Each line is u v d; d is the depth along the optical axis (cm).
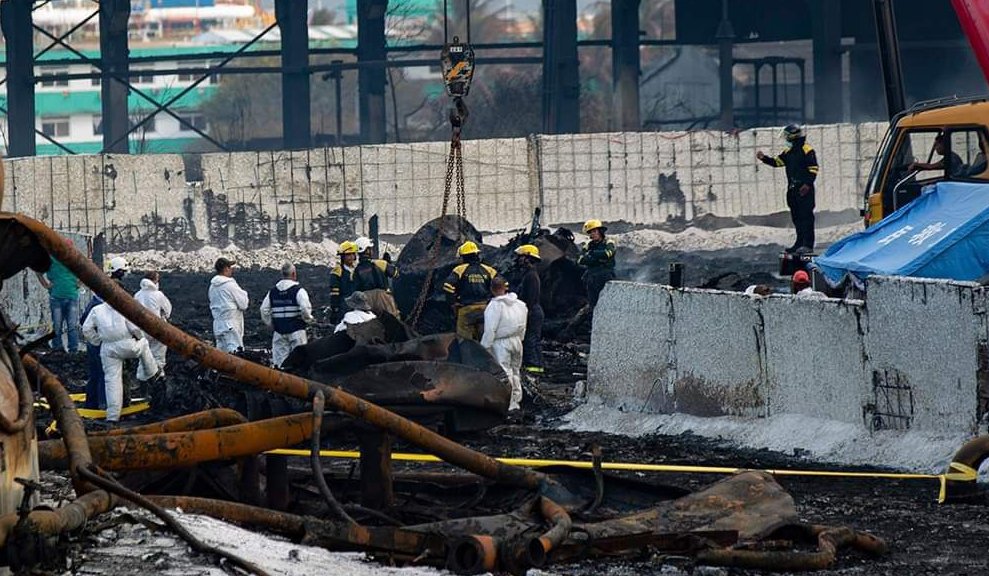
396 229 13425
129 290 10694
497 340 5028
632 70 17212
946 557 2712
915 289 3797
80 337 7062
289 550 2333
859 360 3972
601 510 2786
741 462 3934
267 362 5772
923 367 3784
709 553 2548
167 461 2477
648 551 2589
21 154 16462
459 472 3703
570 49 15788
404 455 3738
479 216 13325
